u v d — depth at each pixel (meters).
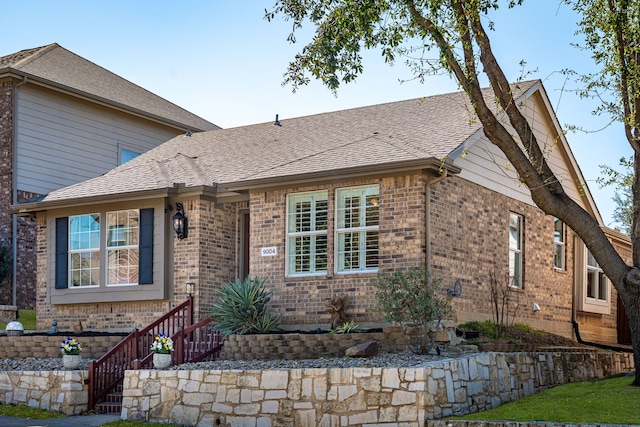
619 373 16.94
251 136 22.77
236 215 20.28
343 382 12.80
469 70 14.02
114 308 20.38
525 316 19.86
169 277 19.50
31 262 25.70
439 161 16.20
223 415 13.73
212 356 16.62
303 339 15.70
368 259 17.16
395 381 12.34
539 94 20.70
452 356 14.21
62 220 21.14
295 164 18.39
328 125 21.56
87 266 20.80
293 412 13.14
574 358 16.53
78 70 30.14
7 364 17.75
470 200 18.14
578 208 14.15
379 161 16.72
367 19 14.25
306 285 17.72
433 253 16.61
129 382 14.86
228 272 19.95
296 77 14.87
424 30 14.28
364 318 16.92
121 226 20.38
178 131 31.88
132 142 29.78
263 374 13.50
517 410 12.58
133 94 31.44
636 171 13.99
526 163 14.06
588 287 23.38
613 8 14.20
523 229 20.25
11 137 25.42
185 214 19.48
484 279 18.38
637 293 13.66
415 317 14.80
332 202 17.56
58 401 15.56
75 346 16.84
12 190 25.27
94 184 21.55
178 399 14.24
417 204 16.53
